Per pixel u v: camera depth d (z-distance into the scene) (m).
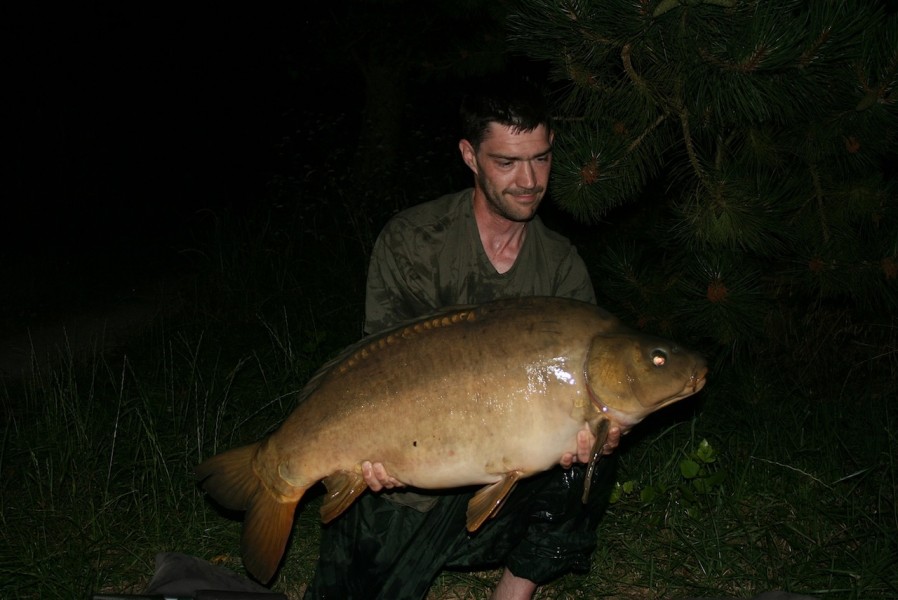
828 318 5.61
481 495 2.80
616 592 3.82
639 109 3.96
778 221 4.14
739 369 5.31
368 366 2.84
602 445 2.71
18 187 11.73
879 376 5.54
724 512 4.22
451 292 3.20
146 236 11.29
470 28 9.62
